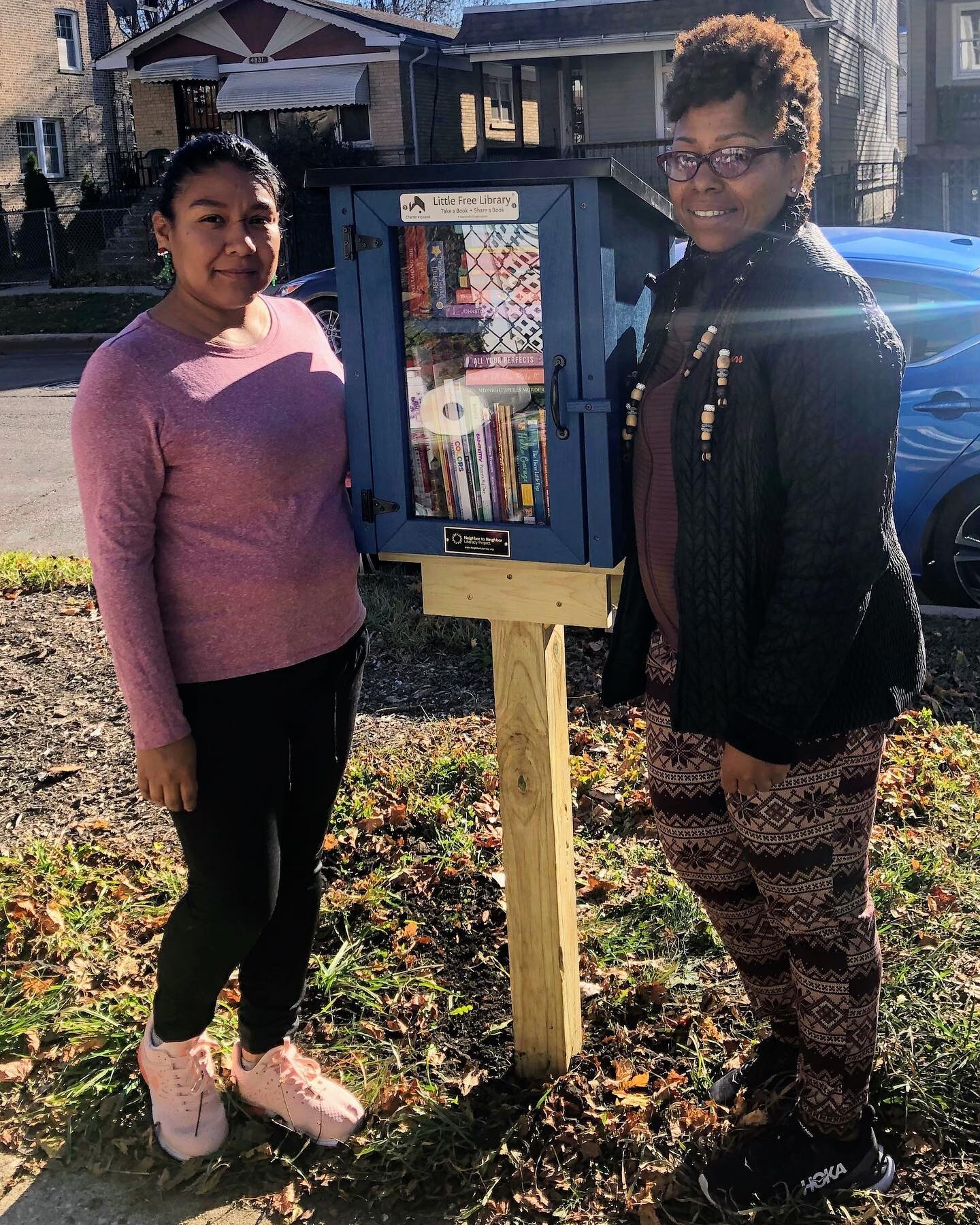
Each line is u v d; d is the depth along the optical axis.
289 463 2.20
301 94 24.05
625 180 2.05
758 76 1.90
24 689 5.09
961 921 3.14
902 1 37.69
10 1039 2.83
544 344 2.12
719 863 2.32
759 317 1.89
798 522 1.87
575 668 5.15
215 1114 2.53
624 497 2.23
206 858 2.29
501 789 2.50
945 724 4.53
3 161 29.86
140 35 25.41
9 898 3.41
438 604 2.42
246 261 2.13
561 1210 2.34
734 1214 2.25
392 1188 2.41
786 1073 2.56
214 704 2.23
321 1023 2.94
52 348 19.72
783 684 1.91
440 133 25.52
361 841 3.73
